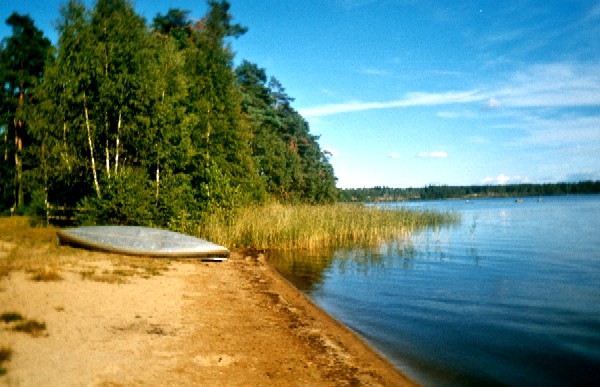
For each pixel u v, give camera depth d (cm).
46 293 802
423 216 3316
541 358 715
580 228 3222
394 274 1465
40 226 2209
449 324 909
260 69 4650
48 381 459
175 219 1969
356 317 954
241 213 2177
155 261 1388
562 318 955
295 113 5891
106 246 1415
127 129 2077
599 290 1231
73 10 2044
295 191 5031
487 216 4916
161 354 596
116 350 584
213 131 2797
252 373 573
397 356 714
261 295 1095
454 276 1435
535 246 2216
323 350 714
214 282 1182
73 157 2073
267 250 1984
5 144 3316
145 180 1948
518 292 1204
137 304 835
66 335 608
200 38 3119
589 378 636
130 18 2106
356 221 2450
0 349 519
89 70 2017
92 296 834
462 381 618
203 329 743
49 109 2055
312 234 2127
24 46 3300
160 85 2183
